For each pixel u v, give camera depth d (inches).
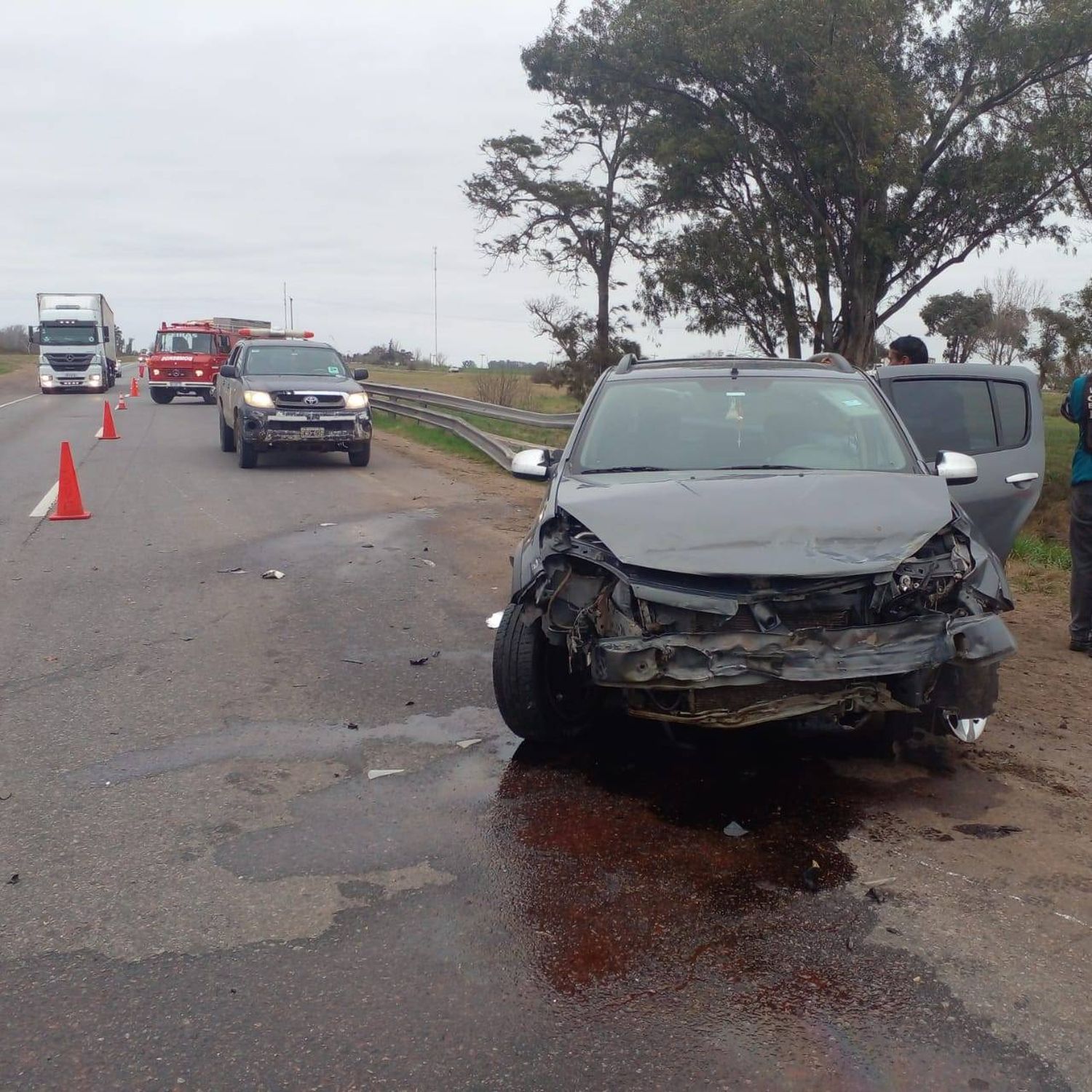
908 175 889.5
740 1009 122.3
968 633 168.1
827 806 176.4
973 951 134.0
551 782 187.3
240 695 235.3
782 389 236.8
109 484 579.5
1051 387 1624.0
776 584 163.5
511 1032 118.6
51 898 148.6
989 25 903.1
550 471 231.6
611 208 1583.4
